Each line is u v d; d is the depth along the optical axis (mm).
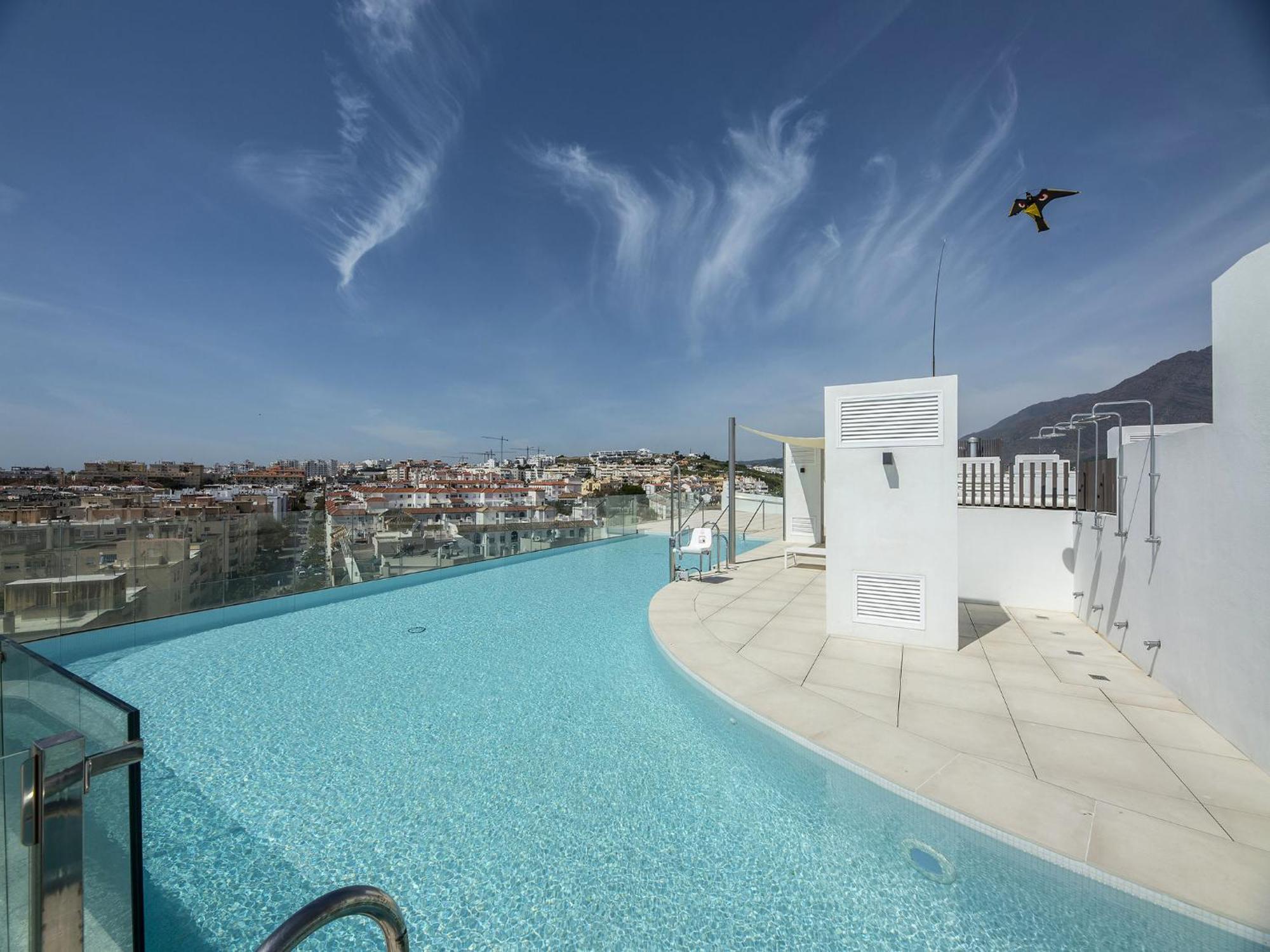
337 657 6273
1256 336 3217
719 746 4086
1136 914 2350
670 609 7602
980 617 6918
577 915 2494
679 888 2652
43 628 5887
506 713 4723
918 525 5777
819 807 3316
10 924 1289
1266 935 2068
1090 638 6023
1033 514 7344
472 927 2434
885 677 4957
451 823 3182
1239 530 3463
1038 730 3875
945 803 3010
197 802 3402
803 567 11016
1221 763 3359
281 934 962
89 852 1351
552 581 11031
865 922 2420
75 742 1296
